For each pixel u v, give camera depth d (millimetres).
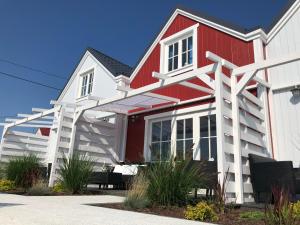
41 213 3805
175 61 11219
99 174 8453
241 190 5688
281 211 3338
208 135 8922
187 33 10875
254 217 4125
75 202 5426
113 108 11250
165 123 10430
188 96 9883
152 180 5180
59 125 9914
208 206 4270
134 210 4746
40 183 7723
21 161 8727
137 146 11125
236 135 6043
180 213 4531
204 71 6547
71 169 7676
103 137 11242
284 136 7730
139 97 9375
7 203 4871
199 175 5250
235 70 6531
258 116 7453
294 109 7730
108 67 13578
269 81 8281
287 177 5297
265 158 6359
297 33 8273
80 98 14523
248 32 8930
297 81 7762
